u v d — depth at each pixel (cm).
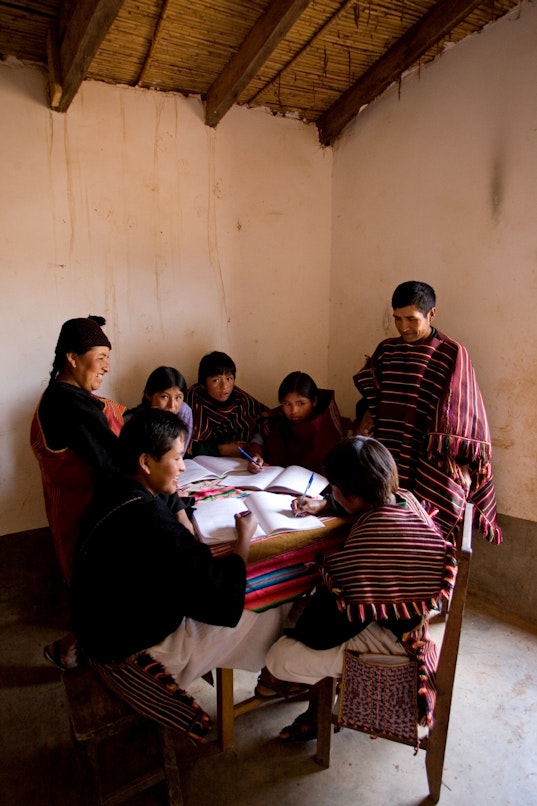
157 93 258
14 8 200
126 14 206
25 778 159
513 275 225
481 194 233
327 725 156
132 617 123
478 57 228
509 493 238
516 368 229
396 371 210
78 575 125
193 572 119
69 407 170
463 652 214
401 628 132
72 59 196
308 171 307
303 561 150
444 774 160
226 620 124
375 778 158
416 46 232
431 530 135
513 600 240
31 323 240
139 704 125
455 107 239
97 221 250
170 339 278
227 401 270
